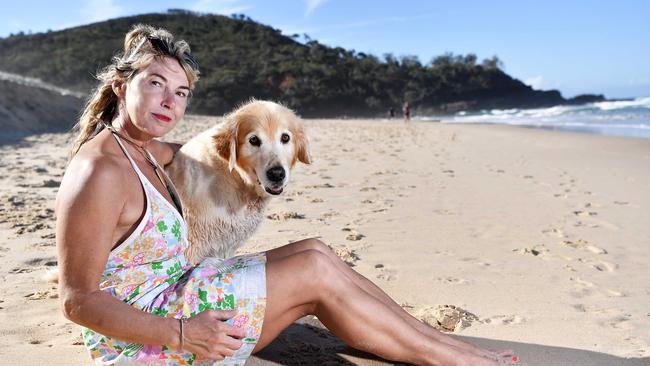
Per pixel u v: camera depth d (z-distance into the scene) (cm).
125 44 247
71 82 9800
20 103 1922
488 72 14725
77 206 209
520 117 5494
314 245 272
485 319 352
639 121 3425
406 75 14012
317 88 12038
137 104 234
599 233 584
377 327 247
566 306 377
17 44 11825
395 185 864
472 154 1395
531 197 781
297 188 820
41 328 326
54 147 1358
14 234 523
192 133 1911
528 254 502
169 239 235
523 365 267
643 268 467
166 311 228
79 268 208
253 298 233
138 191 226
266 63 12262
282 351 301
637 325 345
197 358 223
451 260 477
